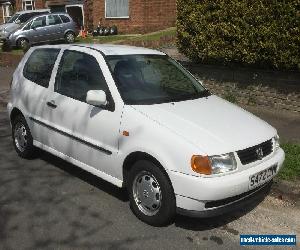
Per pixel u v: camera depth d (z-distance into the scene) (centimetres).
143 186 457
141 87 512
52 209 489
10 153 680
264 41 878
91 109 509
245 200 445
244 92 965
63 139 555
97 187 552
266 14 860
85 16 2658
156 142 435
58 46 606
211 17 978
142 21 2328
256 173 436
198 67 1054
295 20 815
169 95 519
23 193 530
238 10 912
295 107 877
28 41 2200
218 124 460
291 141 704
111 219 468
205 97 547
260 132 470
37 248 409
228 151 420
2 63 1897
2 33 2281
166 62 586
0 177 580
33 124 614
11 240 422
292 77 874
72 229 445
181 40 1080
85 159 525
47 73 600
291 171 571
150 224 456
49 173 597
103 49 551
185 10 1041
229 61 980
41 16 2244
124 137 466
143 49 593
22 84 646
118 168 479
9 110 669
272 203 513
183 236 437
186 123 449
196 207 414
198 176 408
